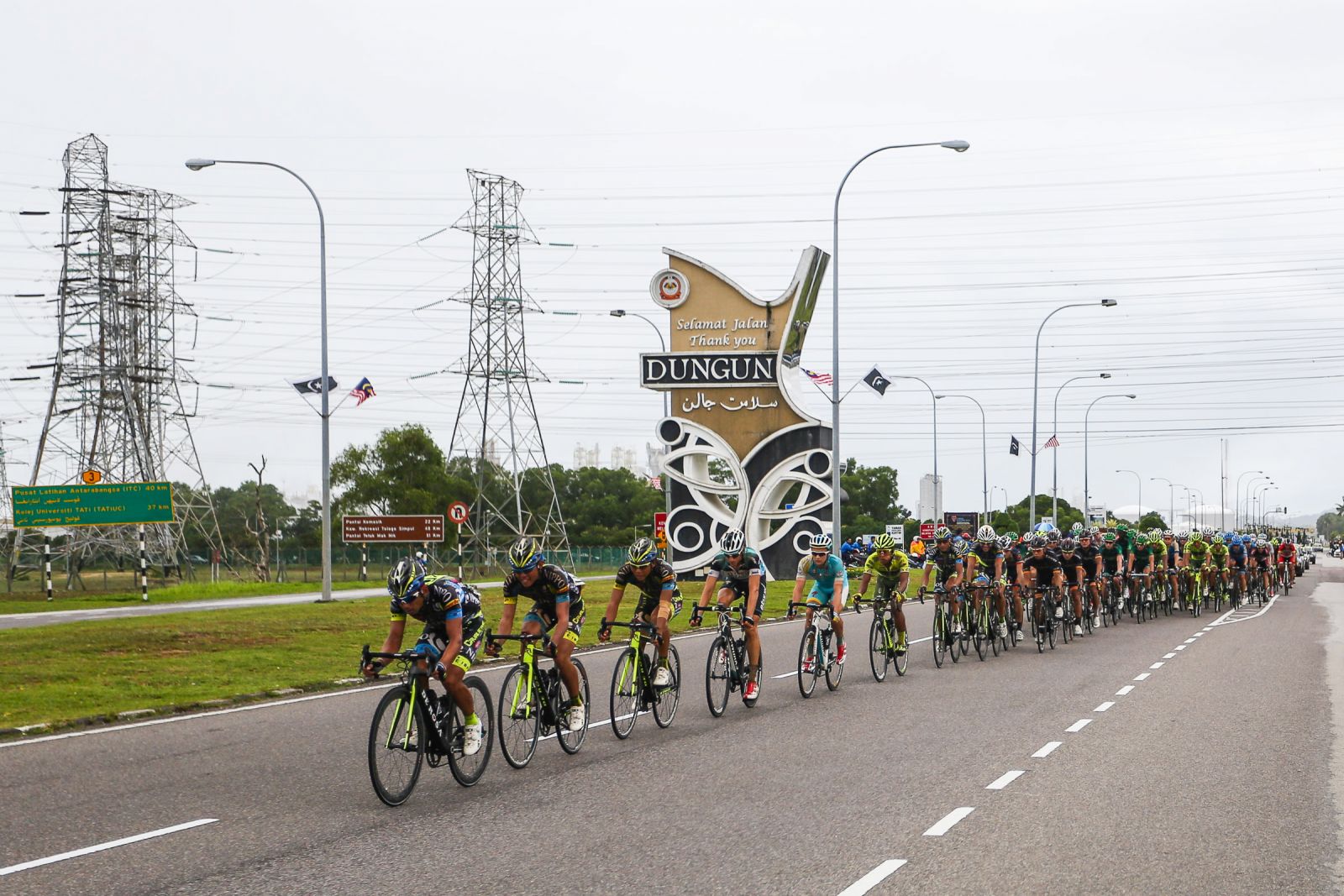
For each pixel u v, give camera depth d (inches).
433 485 2751.0
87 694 585.0
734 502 2404.0
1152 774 386.0
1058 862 278.5
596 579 2108.8
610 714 490.9
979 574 781.3
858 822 320.2
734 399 1779.0
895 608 668.1
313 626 984.9
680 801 347.9
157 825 317.7
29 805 342.0
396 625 361.1
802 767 401.7
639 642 471.2
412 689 350.3
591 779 382.0
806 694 588.4
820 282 1820.9
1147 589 1158.3
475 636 373.4
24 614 1290.6
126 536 2164.1
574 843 297.7
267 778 382.6
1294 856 285.0
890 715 525.7
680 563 1785.2
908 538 3814.0
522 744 404.2
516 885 260.1
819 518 1774.1
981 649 768.3
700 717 523.2
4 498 2160.4
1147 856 284.7
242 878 266.1
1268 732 472.1
